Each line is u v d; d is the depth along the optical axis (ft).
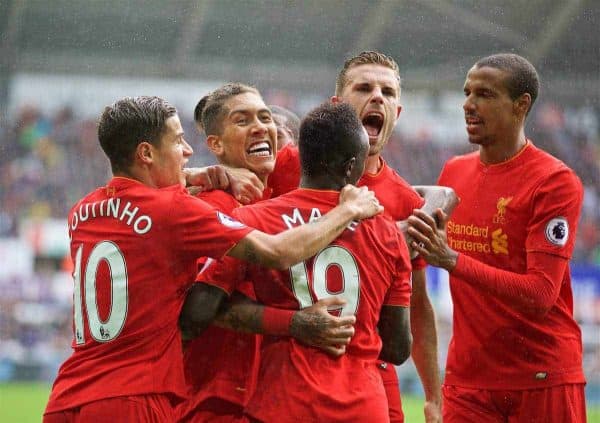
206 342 16.07
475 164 20.10
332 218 13.97
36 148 94.79
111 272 14.42
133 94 95.40
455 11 78.02
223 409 15.92
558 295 18.85
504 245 19.17
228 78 94.02
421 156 96.73
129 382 14.08
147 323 14.32
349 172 14.55
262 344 14.30
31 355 75.41
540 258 18.38
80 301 14.73
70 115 95.96
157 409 14.20
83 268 14.73
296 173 18.45
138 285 14.33
